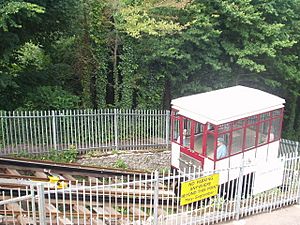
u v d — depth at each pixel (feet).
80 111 58.34
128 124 58.49
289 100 86.84
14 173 44.34
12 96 62.59
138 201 39.04
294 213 39.58
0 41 56.18
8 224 32.96
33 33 62.44
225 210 37.14
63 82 68.23
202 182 34.60
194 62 66.74
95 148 56.54
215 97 48.42
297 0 74.08
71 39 68.85
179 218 35.47
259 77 73.41
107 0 61.82
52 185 37.04
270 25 67.00
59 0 57.82
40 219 29.48
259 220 37.83
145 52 64.80
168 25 58.23
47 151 53.31
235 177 44.93
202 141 44.14
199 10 62.69
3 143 51.75
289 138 87.40
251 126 46.11
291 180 41.11
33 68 67.82
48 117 53.42
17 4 48.08
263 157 48.93
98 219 33.83
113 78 67.62
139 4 61.52
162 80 67.67
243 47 69.05
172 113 47.75
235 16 64.08
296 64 77.82
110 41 63.93
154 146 59.57
